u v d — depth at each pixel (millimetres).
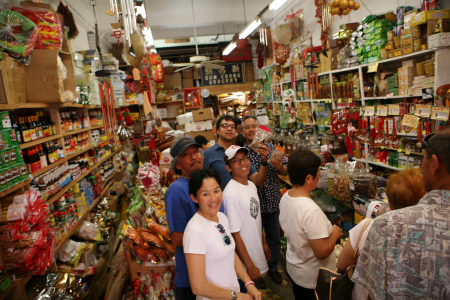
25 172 2166
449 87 2617
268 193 2945
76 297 2500
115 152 5578
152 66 7012
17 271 1988
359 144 3887
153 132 6086
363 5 4406
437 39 2611
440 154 916
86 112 4105
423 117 2844
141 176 3066
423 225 882
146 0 7070
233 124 2811
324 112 4887
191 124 6324
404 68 3102
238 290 1633
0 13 2240
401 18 3236
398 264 888
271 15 8273
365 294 1208
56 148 3016
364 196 2314
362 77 3764
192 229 1490
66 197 3209
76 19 5945
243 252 1935
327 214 2863
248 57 11312
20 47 2314
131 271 2508
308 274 1795
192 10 7980
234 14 8297
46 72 2559
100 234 3418
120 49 8883
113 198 4789
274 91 7508
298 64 5773
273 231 3031
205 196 1487
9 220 1941
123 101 6812
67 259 2854
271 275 3053
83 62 4367
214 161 2639
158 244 2357
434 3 2814
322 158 3502
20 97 2438
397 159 3361
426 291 844
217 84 11328
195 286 1425
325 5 3686
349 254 1295
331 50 4551
